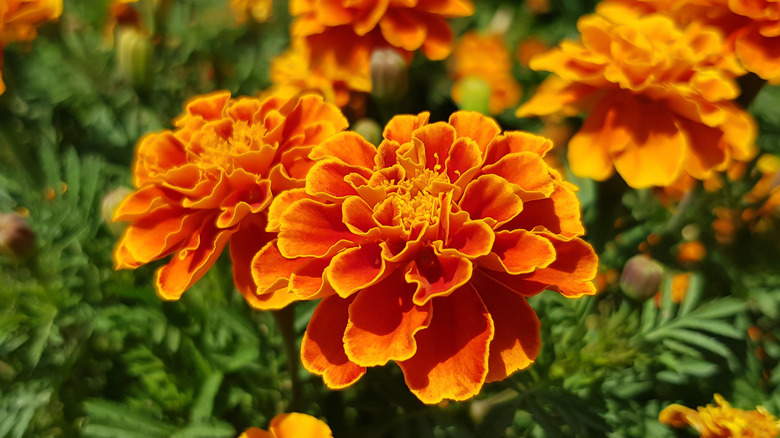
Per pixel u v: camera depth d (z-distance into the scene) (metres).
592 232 0.27
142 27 0.31
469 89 0.27
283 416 0.22
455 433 0.23
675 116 0.25
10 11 0.27
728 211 0.28
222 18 0.35
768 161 0.30
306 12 0.28
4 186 0.28
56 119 0.32
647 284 0.24
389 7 0.28
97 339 0.25
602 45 0.26
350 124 0.29
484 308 0.20
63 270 0.25
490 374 0.20
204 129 0.23
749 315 0.28
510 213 0.20
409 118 0.22
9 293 0.25
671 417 0.24
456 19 0.44
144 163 0.22
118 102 0.32
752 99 0.27
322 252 0.20
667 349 0.25
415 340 0.20
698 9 0.27
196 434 0.23
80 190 0.26
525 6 0.47
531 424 0.25
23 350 0.25
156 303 0.25
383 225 0.20
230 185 0.22
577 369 0.24
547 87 0.27
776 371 0.27
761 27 0.26
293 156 0.22
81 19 0.33
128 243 0.22
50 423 0.25
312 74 0.28
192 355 0.24
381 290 0.20
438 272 0.21
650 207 0.30
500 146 0.21
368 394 0.25
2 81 0.27
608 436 0.24
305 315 0.25
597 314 0.26
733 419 0.23
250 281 0.21
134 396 0.25
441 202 0.20
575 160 0.25
